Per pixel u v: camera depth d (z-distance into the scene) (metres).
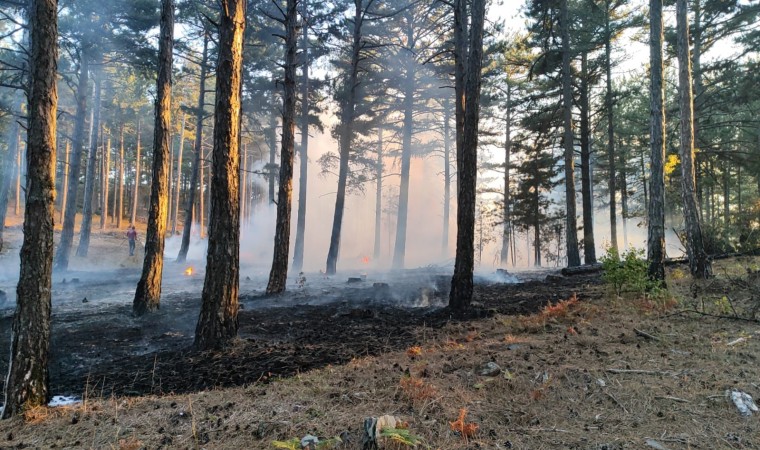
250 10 21.36
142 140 48.59
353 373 4.64
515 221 27.03
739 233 13.29
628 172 31.23
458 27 13.31
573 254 17.12
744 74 16.42
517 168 25.39
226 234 6.49
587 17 19.50
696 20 17.80
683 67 10.59
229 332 6.48
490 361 4.72
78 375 5.46
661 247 9.14
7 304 11.34
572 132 19.11
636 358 4.69
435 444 3.04
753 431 3.17
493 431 3.24
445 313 8.37
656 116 9.35
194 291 13.51
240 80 6.73
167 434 3.33
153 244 9.68
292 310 9.68
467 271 8.43
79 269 21.73
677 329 5.81
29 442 3.37
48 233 4.45
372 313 8.73
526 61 22.06
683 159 10.50
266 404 3.80
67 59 21.94
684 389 3.88
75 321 8.78
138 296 9.55
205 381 4.92
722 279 9.25
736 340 5.12
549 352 5.02
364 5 20.94
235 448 3.05
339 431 3.22
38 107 4.41
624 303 7.62
